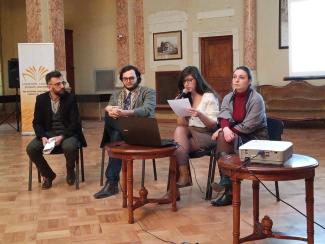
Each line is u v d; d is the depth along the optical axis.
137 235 2.91
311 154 5.84
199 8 9.99
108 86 11.73
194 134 3.75
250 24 9.34
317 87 8.59
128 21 10.80
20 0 12.62
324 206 3.43
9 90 12.87
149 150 3.09
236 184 2.40
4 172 5.03
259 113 3.37
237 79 3.41
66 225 3.14
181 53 10.30
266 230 2.58
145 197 3.34
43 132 4.18
